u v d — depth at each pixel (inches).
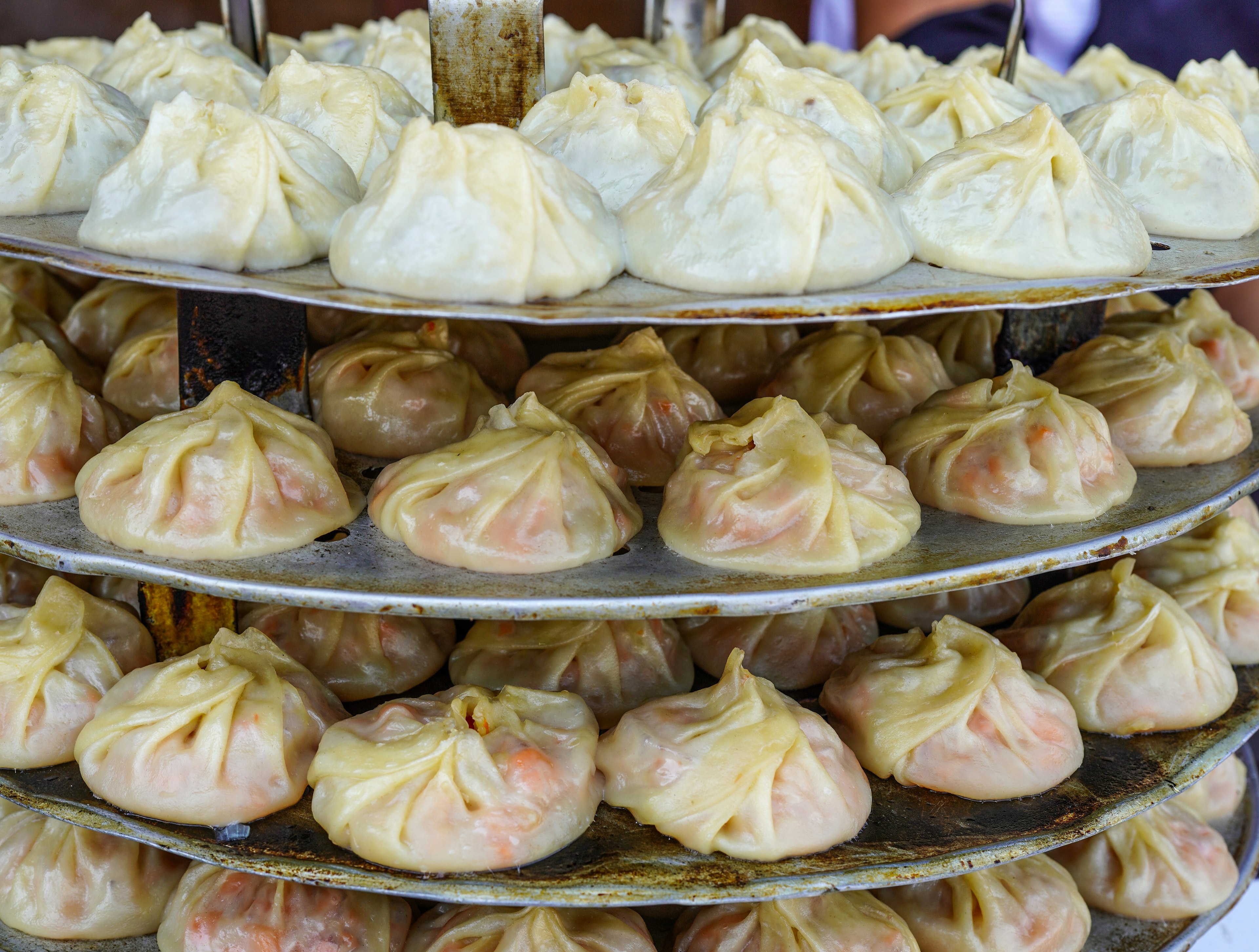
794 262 22.7
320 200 24.3
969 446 25.4
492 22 25.9
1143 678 26.2
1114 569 27.3
